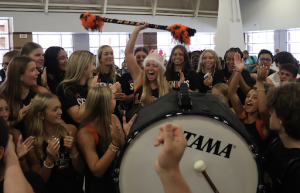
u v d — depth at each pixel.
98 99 1.56
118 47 11.78
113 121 1.75
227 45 8.23
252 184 0.75
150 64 2.06
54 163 1.59
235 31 8.25
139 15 11.35
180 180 0.46
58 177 1.60
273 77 2.89
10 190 0.90
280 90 1.02
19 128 1.70
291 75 2.28
